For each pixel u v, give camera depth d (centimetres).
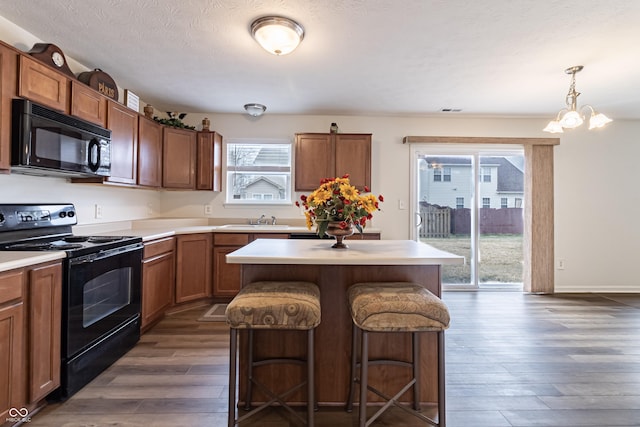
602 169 418
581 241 417
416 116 414
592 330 285
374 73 287
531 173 409
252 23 210
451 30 217
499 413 170
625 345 254
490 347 250
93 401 176
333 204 188
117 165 270
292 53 251
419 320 137
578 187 417
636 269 419
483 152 424
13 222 199
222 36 227
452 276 427
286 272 178
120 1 189
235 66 275
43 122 187
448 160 426
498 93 334
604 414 170
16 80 177
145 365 217
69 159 208
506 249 431
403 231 418
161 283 295
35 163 182
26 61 182
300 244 211
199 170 381
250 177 424
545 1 186
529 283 407
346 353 179
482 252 431
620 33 220
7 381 146
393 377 179
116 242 219
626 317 319
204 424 159
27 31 221
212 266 357
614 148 418
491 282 432
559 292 413
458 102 362
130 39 232
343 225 185
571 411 172
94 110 239
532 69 277
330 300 179
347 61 264
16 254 164
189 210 414
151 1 189
